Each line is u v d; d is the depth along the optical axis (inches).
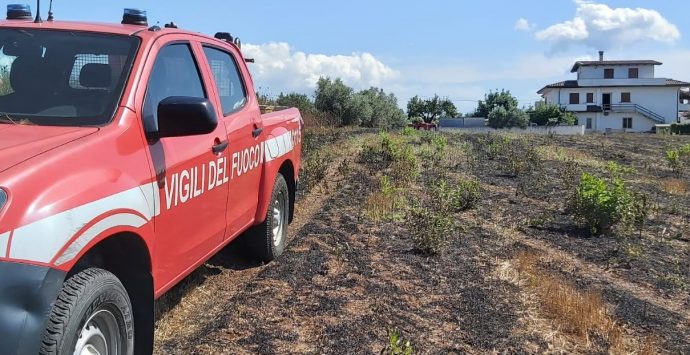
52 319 96.3
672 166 583.2
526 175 490.6
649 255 279.3
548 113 2672.2
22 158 102.6
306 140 654.5
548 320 192.2
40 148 108.0
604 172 541.3
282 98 991.0
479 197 374.9
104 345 114.3
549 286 217.5
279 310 185.9
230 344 161.5
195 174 151.7
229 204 179.8
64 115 127.9
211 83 176.6
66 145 111.4
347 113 1159.0
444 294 209.9
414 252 259.1
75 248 100.9
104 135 120.0
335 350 161.6
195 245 155.8
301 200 362.3
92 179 110.0
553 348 172.6
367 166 495.5
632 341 182.9
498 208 361.7
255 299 193.3
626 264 261.0
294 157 257.1
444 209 315.9
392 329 175.5
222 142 170.9
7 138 112.3
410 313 191.0
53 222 97.3
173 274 144.6
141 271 129.1
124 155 122.7
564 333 183.8
